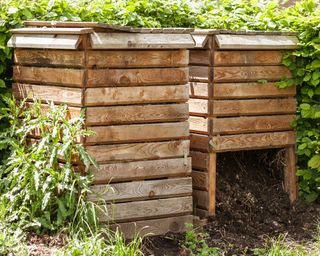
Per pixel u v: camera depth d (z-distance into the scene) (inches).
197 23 210.7
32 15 191.0
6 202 172.2
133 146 177.9
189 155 197.6
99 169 173.9
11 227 166.9
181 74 183.0
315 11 215.5
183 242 181.2
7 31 186.5
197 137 196.7
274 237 190.9
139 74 177.6
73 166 173.9
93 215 165.6
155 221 182.2
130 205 178.4
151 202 181.2
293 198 209.9
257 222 198.8
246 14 217.3
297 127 208.7
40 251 161.9
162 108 181.2
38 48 179.3
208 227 191.8
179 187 184.5
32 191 169.6
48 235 169.0
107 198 175.5
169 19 209.2
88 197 172.4
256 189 208.8
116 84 174.9
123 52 175.3
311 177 209.2
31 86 183.0
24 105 185.0
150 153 180.2
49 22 178.5
